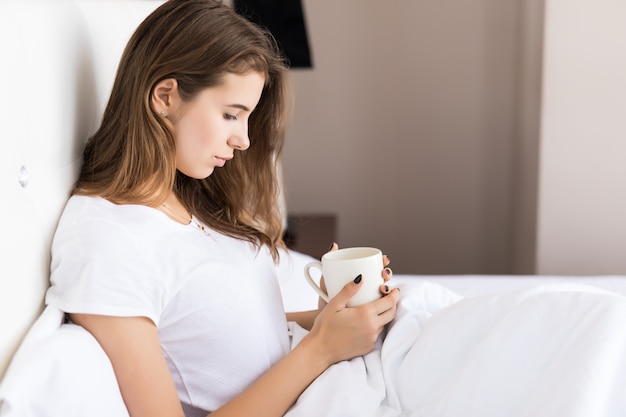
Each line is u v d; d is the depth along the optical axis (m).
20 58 0.99
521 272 3.07
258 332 1.20
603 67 2.53
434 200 3.42
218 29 1.14
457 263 3.45
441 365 1.16
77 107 1.21
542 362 1.10
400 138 3.38
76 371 0.91
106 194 1.14
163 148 1.14
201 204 1.33
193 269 1.14
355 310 1.18
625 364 1.06
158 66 1.14
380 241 3.47
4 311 0.89
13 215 0.95
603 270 2.65
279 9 2.68
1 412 0.83
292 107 1.41
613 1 2.49
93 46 1.29
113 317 1.01
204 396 1.16
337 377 1.13
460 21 3.26
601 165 2.59
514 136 3.26
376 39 3.31
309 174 3.43
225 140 1.18
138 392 1.01
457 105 3.32
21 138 0.99
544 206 2.64
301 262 1.93
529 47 2.88
